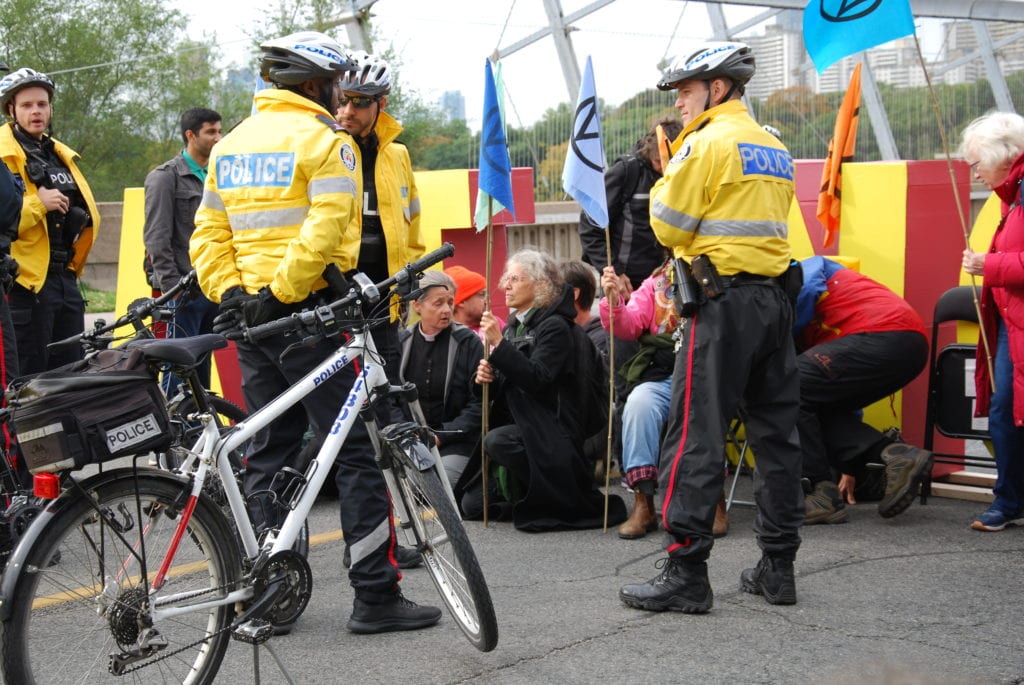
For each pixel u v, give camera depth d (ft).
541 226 38.75
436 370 17.93
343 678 11.16
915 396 18.88
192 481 10.34
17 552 9.53
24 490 14.70
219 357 20.59
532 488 16.57
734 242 12.59
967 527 16.34
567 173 16.55
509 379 16.83
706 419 12.65
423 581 14.37
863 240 18.92
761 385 13.00
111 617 9.95
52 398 9.52
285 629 12.46
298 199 11.88
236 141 12.23
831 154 19.02
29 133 17.71
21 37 58.95
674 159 12.81
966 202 19.01
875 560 14.80
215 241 12.34
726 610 12.96
